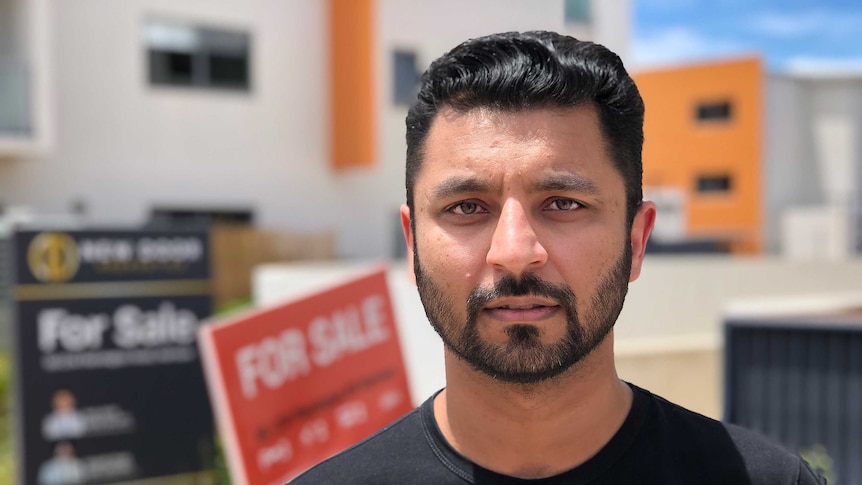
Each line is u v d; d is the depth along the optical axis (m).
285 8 13.55
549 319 1.17
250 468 2.96
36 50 10.98
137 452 4.89
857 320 4.23
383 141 13.91
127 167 12.19
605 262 1.21
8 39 11.29
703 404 5.35
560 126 1.19
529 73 1.19
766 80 28.17
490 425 1.26
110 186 12.05
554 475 1.25
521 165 1.17
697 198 25.94
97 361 4.79
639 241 1.34
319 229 13.84
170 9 12.51
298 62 13.68
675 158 26.19
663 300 6.04
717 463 1.27
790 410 4.23
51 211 11.54
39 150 11.02
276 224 13.50
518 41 1.23
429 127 1.25
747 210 25.14
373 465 1.31
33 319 4.63
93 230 4.77
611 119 1.23
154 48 12.41
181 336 5.02
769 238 28.12
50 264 4.66
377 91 13.38
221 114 13.01
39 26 10.98
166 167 12.52
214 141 12.95
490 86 1.19
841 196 28.97
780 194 28.62
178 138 12.62
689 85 25.94
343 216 14.03
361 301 3.34
